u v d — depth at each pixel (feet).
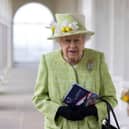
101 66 18.98
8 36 147.84
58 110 18.28
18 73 127.95
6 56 133.18
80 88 18.25
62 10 147.54
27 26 213.05
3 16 115.65
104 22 57.88
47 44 214.69
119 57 50.90
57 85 18.72
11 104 64.64
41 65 19.10
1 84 95.35
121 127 42.19
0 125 48.78
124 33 50.78
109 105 18.58
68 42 18.28
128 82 49.70
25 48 213.66
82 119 18.31
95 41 57.82
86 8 75.20
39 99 18.98
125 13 50.62
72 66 18.80
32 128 47.14
